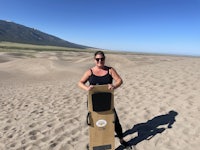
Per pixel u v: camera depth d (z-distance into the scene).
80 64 31.53
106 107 4.98
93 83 5.08
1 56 52.16
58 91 12.76
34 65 29.98
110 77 5.10
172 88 10.29
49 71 26.88
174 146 5.53
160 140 5.87
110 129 5.09
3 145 6.24
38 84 17.95
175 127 6.47
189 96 8.91
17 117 8.59
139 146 5.70
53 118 8.08
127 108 8.36
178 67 15.23
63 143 6.07
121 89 11.21
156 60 45.22
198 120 6.73
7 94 13.62
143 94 9.96
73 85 14.20
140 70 16.09
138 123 6.98
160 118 7.20
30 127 7.40
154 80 12.16
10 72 27.52
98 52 5.03
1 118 8.58
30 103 10.58
